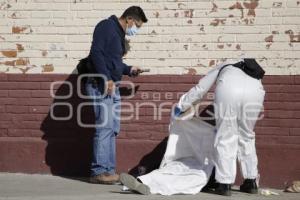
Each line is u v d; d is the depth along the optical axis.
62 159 12.41
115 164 12.02
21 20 12.45
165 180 10.95
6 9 12.46
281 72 11.74
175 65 12.06
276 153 11.74
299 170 11.69
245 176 11.09
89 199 10.40
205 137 11.27
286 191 11.50
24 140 12.48
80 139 12.38
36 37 12.44
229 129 10.75
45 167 12.45
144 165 12.15
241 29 11.81
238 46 11.83
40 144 12.42
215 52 11.92
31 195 10.72
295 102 11.72
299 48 11.66
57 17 12.36
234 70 10.84
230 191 10.82
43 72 12.46
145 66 12.14
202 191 11.22
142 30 12.11
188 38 12.00
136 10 11.47
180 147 11.42
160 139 12.15
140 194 10.83
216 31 11.88
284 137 11.77
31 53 12.46
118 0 12.18
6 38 12.50
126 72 11.90
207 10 11.90
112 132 11.58
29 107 12.52
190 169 11.20
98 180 11.55
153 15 12.07
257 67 10.85
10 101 12.55
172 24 12.02
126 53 12.14
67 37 12.36
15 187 11.37
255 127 11.87
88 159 12.33
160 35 12.07
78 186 11.47
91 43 12.18
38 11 12.39
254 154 11.05
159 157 12.12
